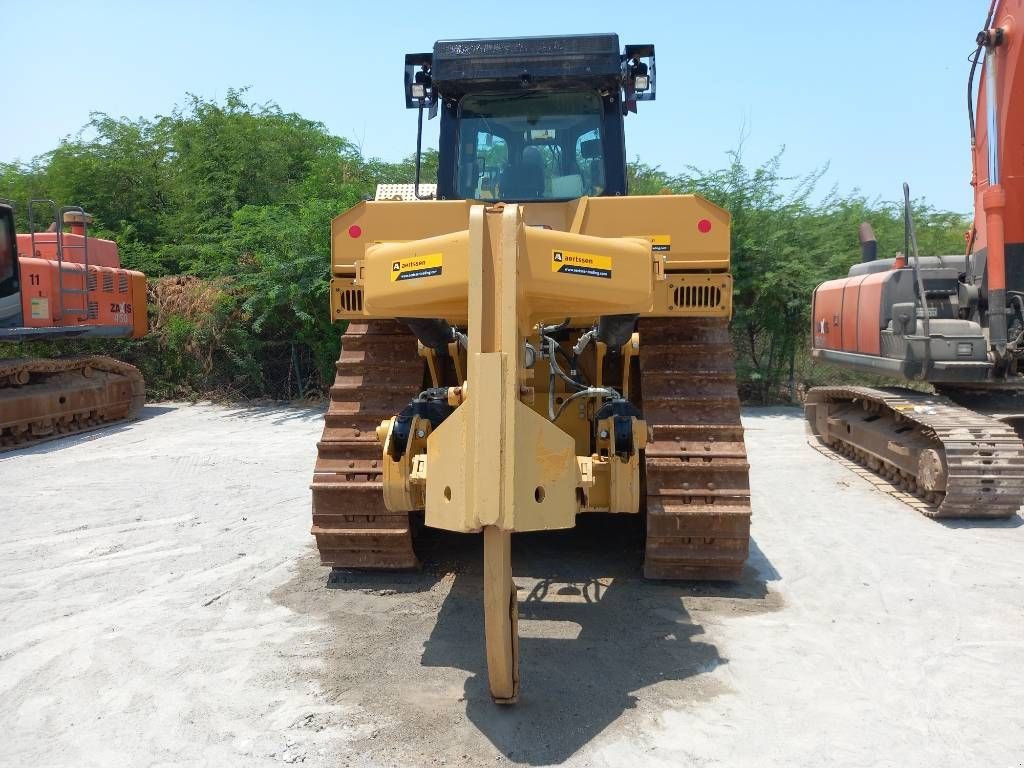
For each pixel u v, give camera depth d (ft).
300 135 73.51
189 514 23.39
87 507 24.26
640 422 13.37
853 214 53.67
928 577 17.75
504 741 11.14
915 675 13.12
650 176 53.31
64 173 66.85
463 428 10.53
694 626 15.14
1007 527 21.83
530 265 10.85
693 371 17.07
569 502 11.00
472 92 20.29
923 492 24.57
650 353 17.48
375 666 13.50
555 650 14.12
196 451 33.86
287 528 21.85
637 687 12.74
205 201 64.23
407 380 17.60
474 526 10.32
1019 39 22.89
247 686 12.81
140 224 66.44
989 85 24.12
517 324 10.69
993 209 23.77
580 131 20.22
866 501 24.72
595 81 19.77
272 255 47.14
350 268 17.74
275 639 14.60
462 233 11.19
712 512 16.10
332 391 17.60
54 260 41.57
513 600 11.84
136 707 12.21
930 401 25.43
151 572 18.37
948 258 27.55
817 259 48.96
